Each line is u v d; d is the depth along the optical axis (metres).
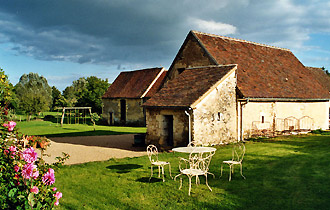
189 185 8.68
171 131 16.98
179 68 21.72
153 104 17.02
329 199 7.48
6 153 5.38
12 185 4.95
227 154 13.74
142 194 8.52
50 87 87.44
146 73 40.28
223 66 18.08
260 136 18.91
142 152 15.44
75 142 19.59
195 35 20.59
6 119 6.48
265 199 7.77
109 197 8.30
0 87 6.99
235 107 17.64
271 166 11.23
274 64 23.84
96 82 49.25
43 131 28.70
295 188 8.49
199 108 15.55
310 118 23.06
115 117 40.88
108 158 13.83
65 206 7.63
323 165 10.96
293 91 21.39
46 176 5.21
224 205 7.46
